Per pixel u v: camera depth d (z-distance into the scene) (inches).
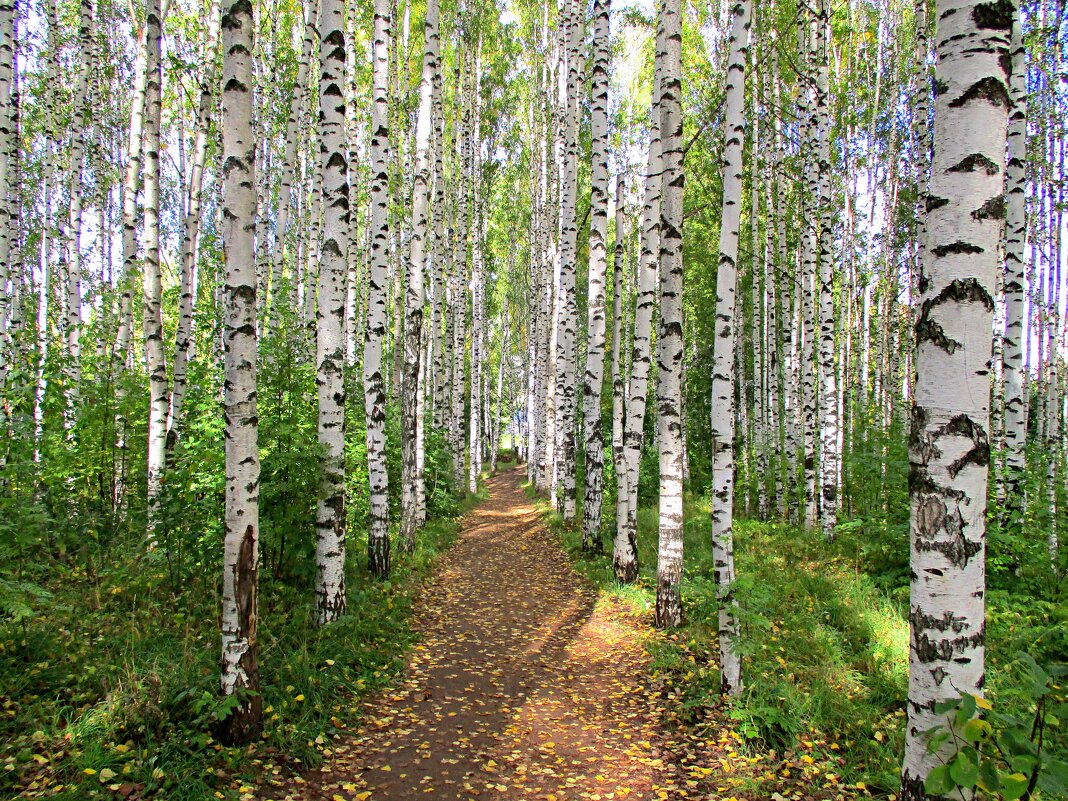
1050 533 329.1
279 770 161.5
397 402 629.3
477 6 840.3
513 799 161.5
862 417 561.3
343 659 227.0
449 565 450.0
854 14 707.4
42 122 607.8
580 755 185.8
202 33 515.5
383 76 354.0
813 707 196.9
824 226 451.5
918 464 108.2
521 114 1051.3
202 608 242.7
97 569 264.5
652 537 503.2
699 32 710.5
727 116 239.1
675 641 275.0
